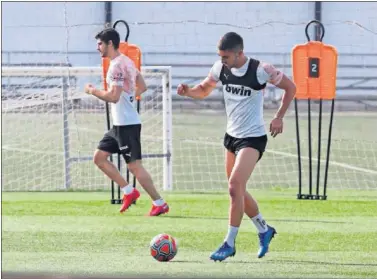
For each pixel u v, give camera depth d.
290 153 40.47
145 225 20.84
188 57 74.31
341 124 55.47
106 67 23.69
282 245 18.19
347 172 35.28
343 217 22.45
